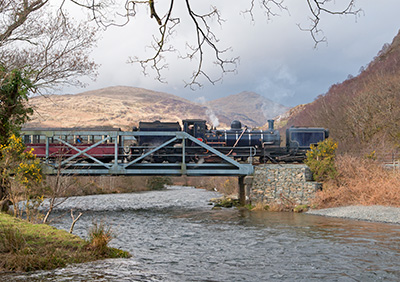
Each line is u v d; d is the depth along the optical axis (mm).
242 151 29719
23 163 14695
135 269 9062
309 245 13430
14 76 14258
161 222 21000
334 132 50531
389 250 12414
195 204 33219
